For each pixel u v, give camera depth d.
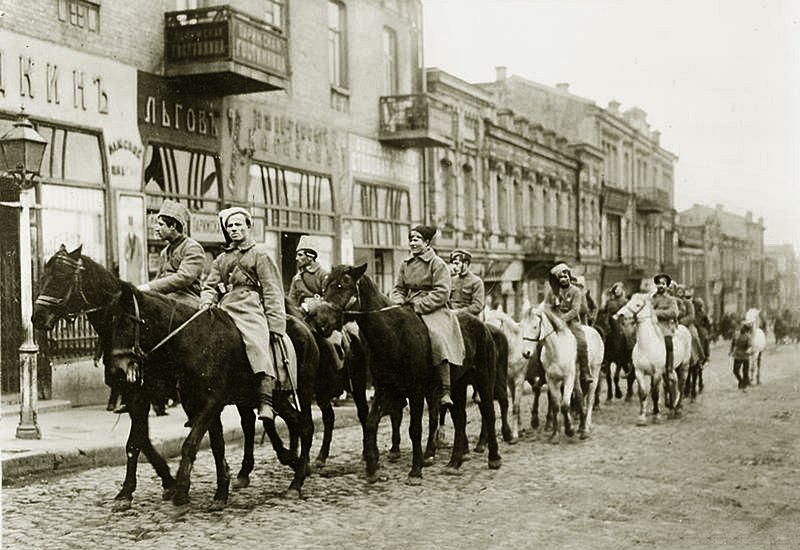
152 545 7.14
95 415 13.02
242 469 9.36
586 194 42.41
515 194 35.31
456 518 8.15
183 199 17.02
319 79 22.33
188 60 16.36
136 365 7.85
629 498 9.02
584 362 13.70
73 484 9.33
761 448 12.14
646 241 51.31
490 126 32.31
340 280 9.14
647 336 14.81
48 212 13.84
